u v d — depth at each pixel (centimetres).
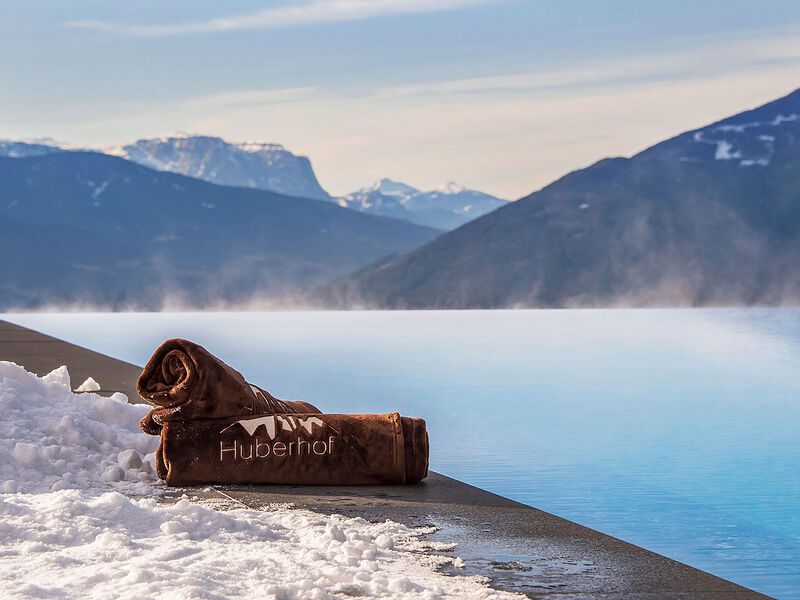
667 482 541
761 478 554
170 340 412
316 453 411
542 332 2484
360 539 304
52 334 2309
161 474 416
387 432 414
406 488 408
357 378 1212
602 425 788
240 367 1375
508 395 1022
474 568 279
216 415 411
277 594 235
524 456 632
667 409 899
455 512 359
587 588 258
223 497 385
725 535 423
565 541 312
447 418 834
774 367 1384
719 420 825
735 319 3338
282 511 359
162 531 297
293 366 1395
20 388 492
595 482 541
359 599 241
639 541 412
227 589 239
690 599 249
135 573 240
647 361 1495
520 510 363
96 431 459
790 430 759
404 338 2194
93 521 295
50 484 392
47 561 256
